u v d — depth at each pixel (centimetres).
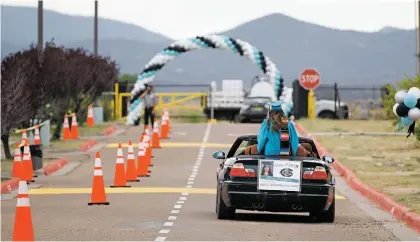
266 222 3225
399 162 5562
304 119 10488
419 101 3544
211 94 11906
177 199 4028
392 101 7700
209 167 5662
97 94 9650
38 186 4644
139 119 10319
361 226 3141
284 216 3447
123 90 12138
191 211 3575
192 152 6656
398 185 4394
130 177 4850
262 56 11456
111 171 5462
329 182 3158
